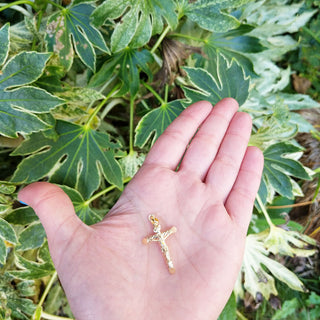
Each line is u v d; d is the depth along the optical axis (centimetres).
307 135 43
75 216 22
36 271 28
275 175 30
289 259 45
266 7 39
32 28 27
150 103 37
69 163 27
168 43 31
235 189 26
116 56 29
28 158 26
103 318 20
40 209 22
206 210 24
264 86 41
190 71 29
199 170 26
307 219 41
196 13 29
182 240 24
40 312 27
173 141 26
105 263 21
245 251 32
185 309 21
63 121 27
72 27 26
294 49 47
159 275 22
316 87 48
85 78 35
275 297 41
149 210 24
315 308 45
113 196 37
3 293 29
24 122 23
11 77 22
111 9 25
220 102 27
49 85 26
